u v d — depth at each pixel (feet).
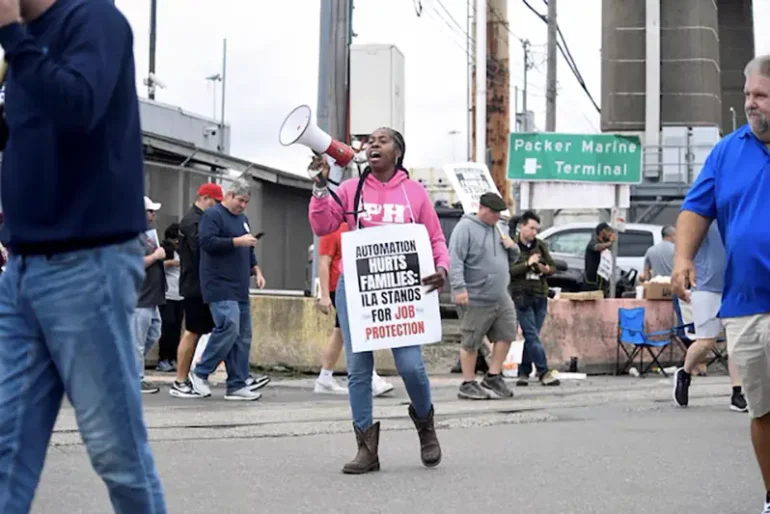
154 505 12.32
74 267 11.63
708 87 109.19
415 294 22.18
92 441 11.94
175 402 34.73
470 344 36.83
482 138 69.82
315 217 22.36
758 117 16.99
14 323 11.99
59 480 20.97
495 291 36.50
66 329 11.70
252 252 37.29
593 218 105.19
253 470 22.48
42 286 11.69
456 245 36.06
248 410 32.30
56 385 12.23
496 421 30.83
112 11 11.18
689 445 26.58
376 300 22.17
